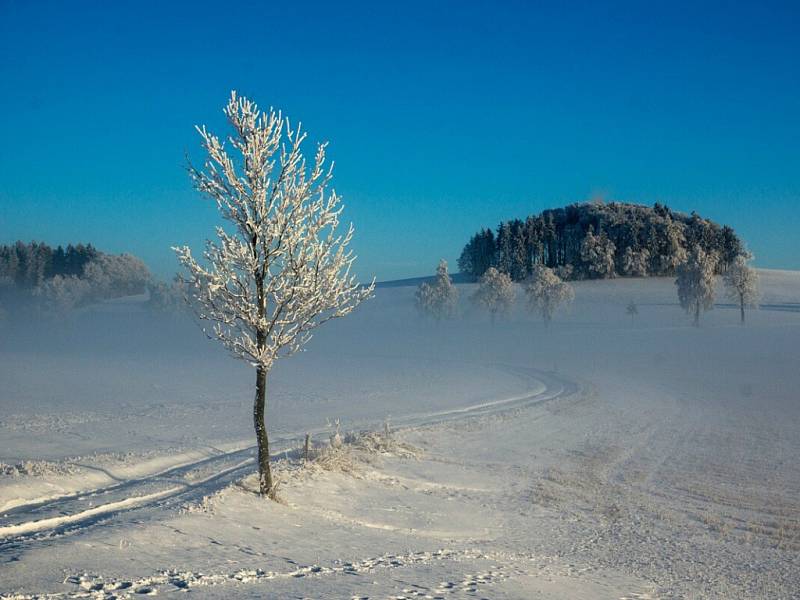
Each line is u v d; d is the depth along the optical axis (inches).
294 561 434.3
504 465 1044.5
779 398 1798.7
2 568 350.9
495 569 471.2
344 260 624.7
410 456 1025.5
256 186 592.7
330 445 933.8
